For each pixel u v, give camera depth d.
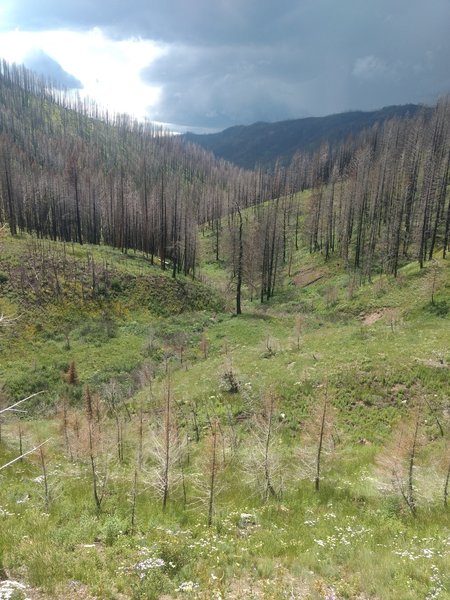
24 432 28.23
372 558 12.29
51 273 64.69
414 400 28.70
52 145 175.50
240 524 16.19
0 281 59.31
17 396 41.69
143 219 95.50
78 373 45.84
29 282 60.88
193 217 92.75
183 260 89.31
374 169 91.62
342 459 23.48
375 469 19.44
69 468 22.17
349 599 10.27
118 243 98.50
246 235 80.31
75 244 87.50
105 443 23.34
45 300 59.06
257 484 20.39
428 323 44.69
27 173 106.19
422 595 10.16
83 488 19.58
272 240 77.44
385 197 87.00
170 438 19.42
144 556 11.58
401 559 12.27
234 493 20.11
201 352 50.16
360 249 79.81
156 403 35.19
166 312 65.94
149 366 46.62
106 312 61.69
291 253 87.88
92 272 67.50
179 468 22.66
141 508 17.52
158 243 94.56
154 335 56.91
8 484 19.38
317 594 10.17
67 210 98.50
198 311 68.75
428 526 15.84
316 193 106.62
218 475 19.28
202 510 17.53
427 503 17.41
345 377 32.34
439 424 25.55
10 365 46.25
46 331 53.97
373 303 56.47
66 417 27.17
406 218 74.38
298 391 32.22
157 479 19.78
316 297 68.69
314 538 14.50
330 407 22.44
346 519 16.59
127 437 29.09
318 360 36.81
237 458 24.20
